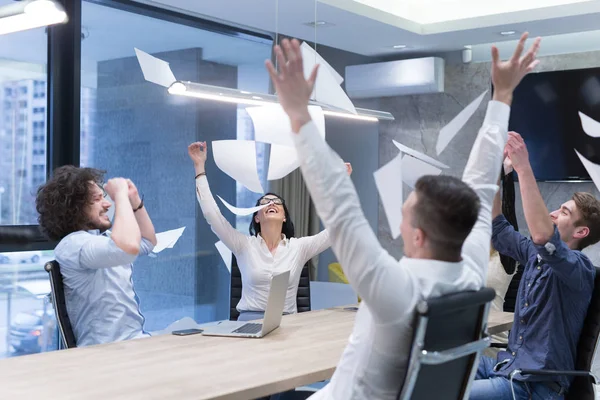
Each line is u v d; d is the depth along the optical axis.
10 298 4.61
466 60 6.68
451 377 1.97
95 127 5.16
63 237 3.19
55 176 3.17
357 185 7.40
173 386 2.22
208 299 6.08
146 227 3.27
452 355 1.80
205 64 6.00
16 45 4.61
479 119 6.71
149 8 5.43
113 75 5.28
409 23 5.84
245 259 4.21
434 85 6.62
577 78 6.01
